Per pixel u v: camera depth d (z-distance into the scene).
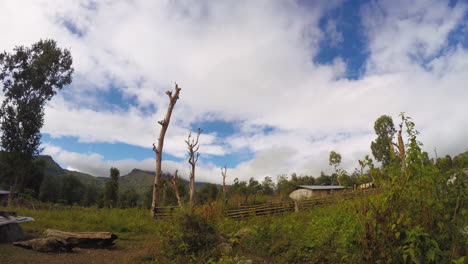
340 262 4.83
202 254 6.31
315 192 33.25
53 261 6.23
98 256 6.96
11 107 27.98
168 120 18.58
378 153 31.11
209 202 9.98
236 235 7.96
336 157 45.41
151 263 6.07
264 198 25.00
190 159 20.64
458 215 3.40
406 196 3.75
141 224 11.77
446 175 3.60
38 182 51.03
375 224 3.80
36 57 30.14
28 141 28.30
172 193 29.16
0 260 5.92
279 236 7.30
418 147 3.79
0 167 27.19
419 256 3.43
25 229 9.58
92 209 17.28
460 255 3.31
